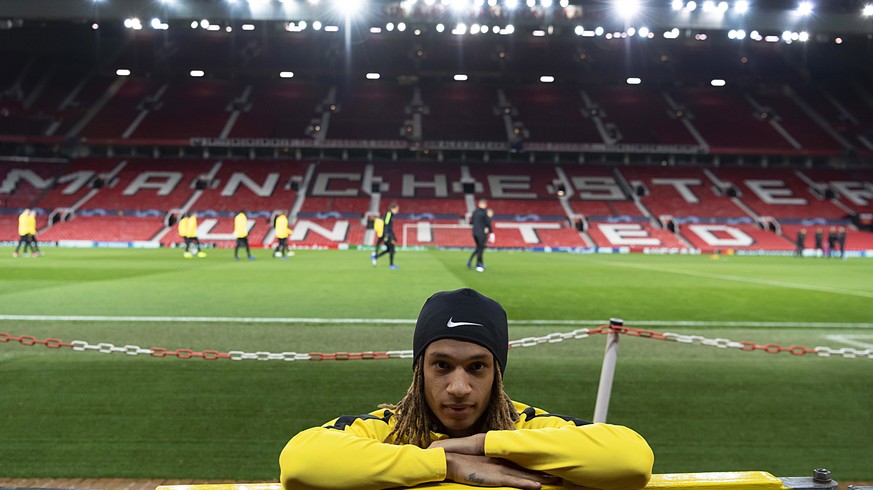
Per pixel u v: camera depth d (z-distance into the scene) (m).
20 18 28.89
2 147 42.09
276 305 10.76
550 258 28.25
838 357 6.88
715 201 41.62
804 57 47.19
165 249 32.31
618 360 6.69
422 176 44.06
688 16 30.08
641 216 40.22
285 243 26.11
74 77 46.25
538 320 9.71
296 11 29.48
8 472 3.64
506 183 43.56
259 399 5.09
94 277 15.36
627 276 18.11
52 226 36.03
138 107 45.50
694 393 5.48
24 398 4.97
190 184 41.31
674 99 49.53
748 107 48.59
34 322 8.68
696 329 9.16
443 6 30.83
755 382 5.83
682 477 1.66
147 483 3.54
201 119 44.94
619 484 1.51
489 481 1.46
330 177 43.22
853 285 16.20
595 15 31.23
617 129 45.91
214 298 11.52
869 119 46.12
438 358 1.59
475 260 25.19
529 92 50.16
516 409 1.97
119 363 6.06
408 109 47.50
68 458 3.86
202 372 5.83
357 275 17.08
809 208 40.66
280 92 48.81
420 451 1.49
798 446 4.30
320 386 5.50
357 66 47.41
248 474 3.68
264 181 42.25
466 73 47.97
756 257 32.31
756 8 29.66
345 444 1.51
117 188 40.19
